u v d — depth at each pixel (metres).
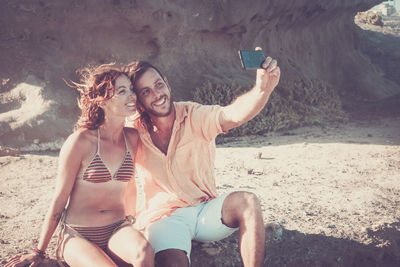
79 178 2.85
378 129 12.45
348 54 21.39
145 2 11.42
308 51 19.70
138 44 12.24
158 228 2.94
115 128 2.94
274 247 3.88
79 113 9.88
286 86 15.86
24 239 3.72
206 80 13.09
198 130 3.06
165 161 3.07
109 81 2.81
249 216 2.81
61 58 10.56
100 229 2.86
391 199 5.35
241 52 2.57
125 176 2.96
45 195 5.37
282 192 5.53
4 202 5.03
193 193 3.15
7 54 9.98
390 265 4.05
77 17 10.52
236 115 2.86
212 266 3.47
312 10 18.16
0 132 8.55
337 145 9.44
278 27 17.42
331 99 17.11
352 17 22.69
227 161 7.75
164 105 3.00
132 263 2.62
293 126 13.27
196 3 13.07
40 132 8.87
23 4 9.77
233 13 13.67
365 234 4.21
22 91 9.77
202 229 3.07
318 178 6.36
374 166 7.21
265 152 8.71
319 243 4.00
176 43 13.15
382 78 22.38
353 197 5.35
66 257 2.77
